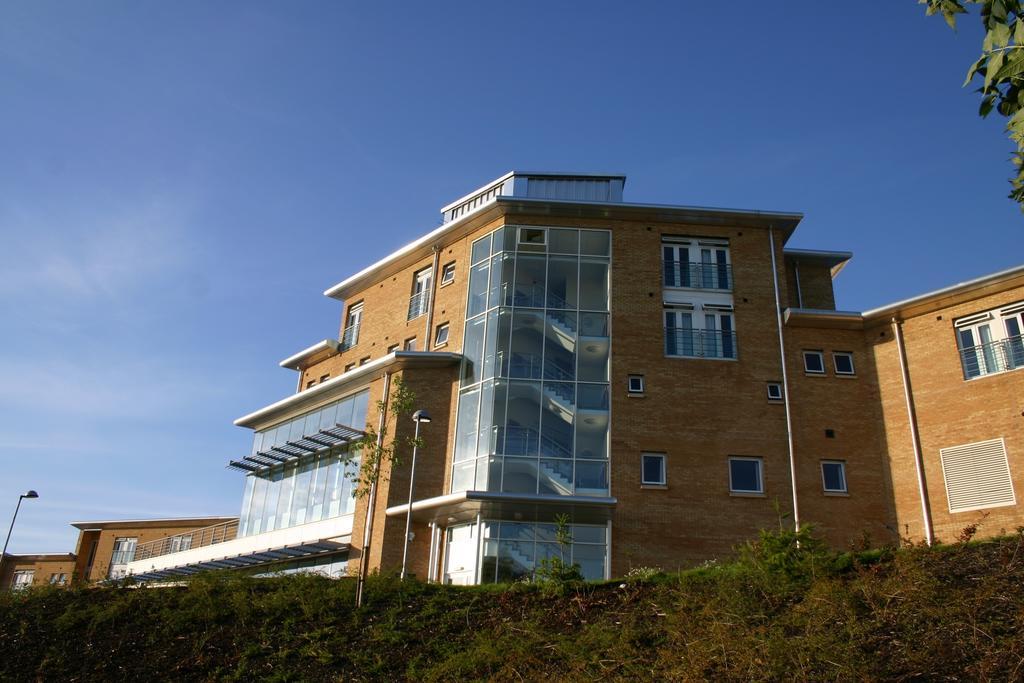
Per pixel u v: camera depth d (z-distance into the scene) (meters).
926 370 26.55
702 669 11.96
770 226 30.34
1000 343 25.23
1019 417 24.25
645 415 27.25
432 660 14.97
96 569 46.34
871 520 25.97
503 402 27.28
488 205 30.06
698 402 27.50
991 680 10.12
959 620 11.73
